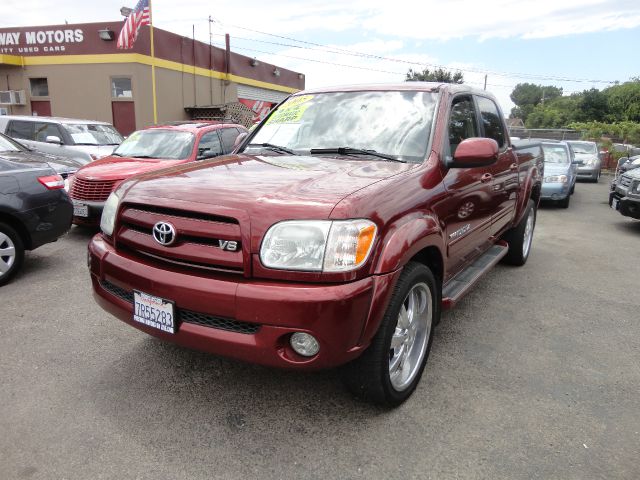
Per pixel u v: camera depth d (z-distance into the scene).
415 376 2.88
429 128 3.25
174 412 2.70
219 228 2.32
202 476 2.23
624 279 5.50
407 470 2.29
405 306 2.77
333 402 2.82
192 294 2.31
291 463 2.32
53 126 9.90
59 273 5.06
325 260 2.20
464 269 3.86
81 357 3.28
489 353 3.51
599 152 18.34
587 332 3.95
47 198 4.95
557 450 2.46
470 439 2.52
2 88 18.53
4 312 4.02
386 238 2.40
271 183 2.55
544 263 6.12
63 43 17.56
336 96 3.78
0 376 3.02
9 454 2.34
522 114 95.12
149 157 7.33
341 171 2.79
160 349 3.40
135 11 15.20
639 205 8.09
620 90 58.31
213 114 20.27
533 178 5.47
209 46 21.17
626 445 2.50
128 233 2.67
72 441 2.44
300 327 2.18
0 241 4.61
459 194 3.23
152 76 17.41
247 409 2.74
